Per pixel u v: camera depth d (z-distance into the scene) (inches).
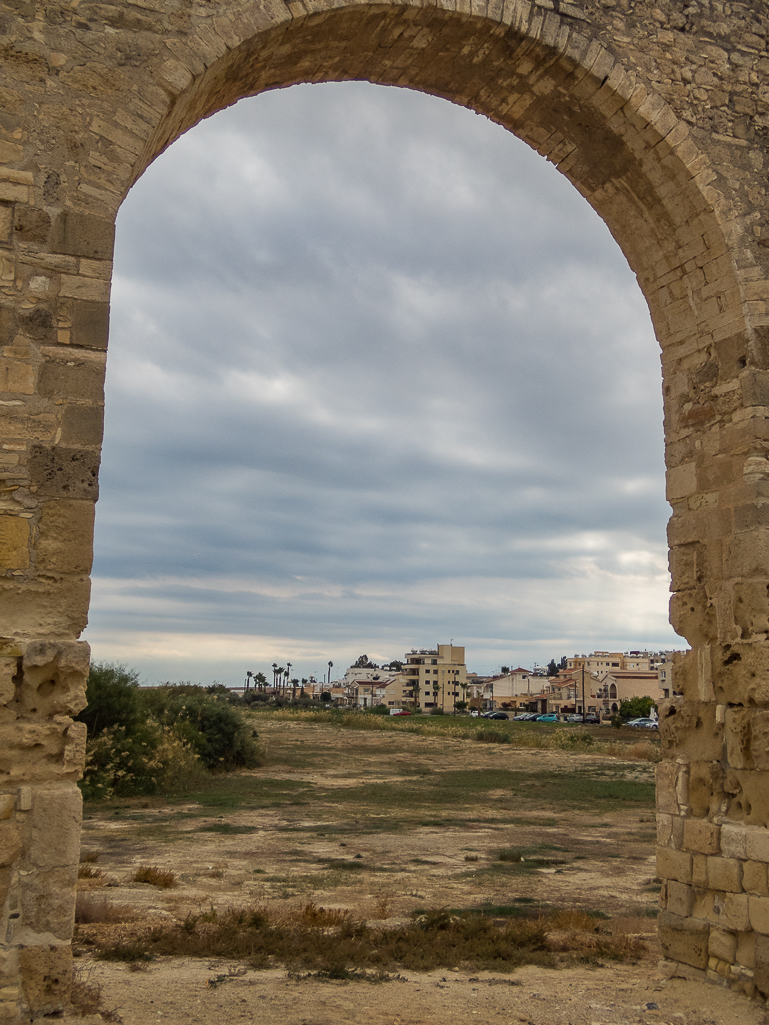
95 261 273.0
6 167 267.6
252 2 304.5
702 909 330.3
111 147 279.9
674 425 384.8
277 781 1149.7
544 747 2003.0
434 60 356.5
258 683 6889.8
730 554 343.3
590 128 368.8
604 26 354.6
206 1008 278.1
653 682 5625.0
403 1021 278.7
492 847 687.7
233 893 486.6
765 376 343.9
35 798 242.2
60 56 278.7
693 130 358.6
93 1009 251.3
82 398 265.6
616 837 761.6
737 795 326.3
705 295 367.2
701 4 374.3
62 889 240.7
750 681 322.3
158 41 290.5
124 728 1023.6
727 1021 288.5
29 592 252.1
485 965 356.5
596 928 429.1
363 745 1964.8
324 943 368.8
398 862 609.0
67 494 259.8
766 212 362.6
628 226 394.6
